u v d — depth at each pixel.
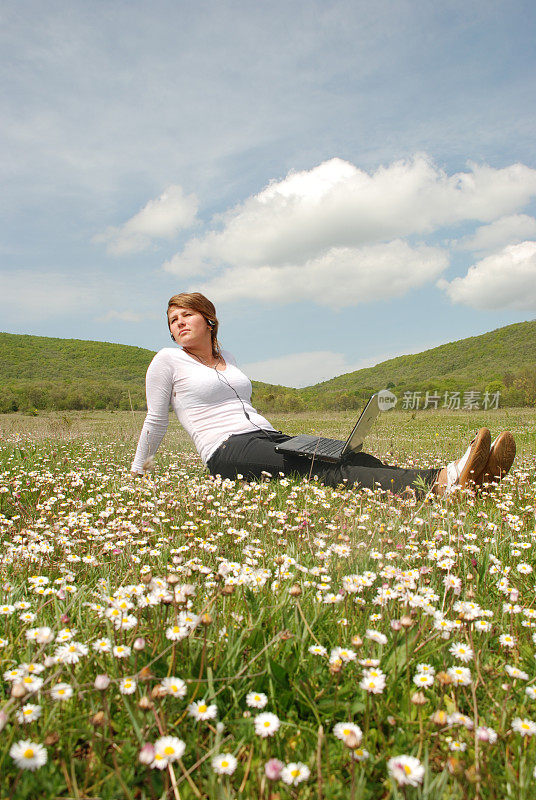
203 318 4.18
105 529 2.62
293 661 1.37
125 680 1.12
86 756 1.07
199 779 0.99
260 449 3.83
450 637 1.46
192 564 1.90
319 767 0.91
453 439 9.55
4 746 1.02
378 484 3.44
